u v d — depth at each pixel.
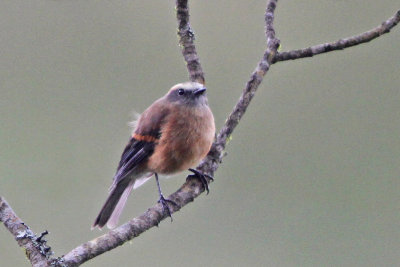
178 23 10.81
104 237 7.59
